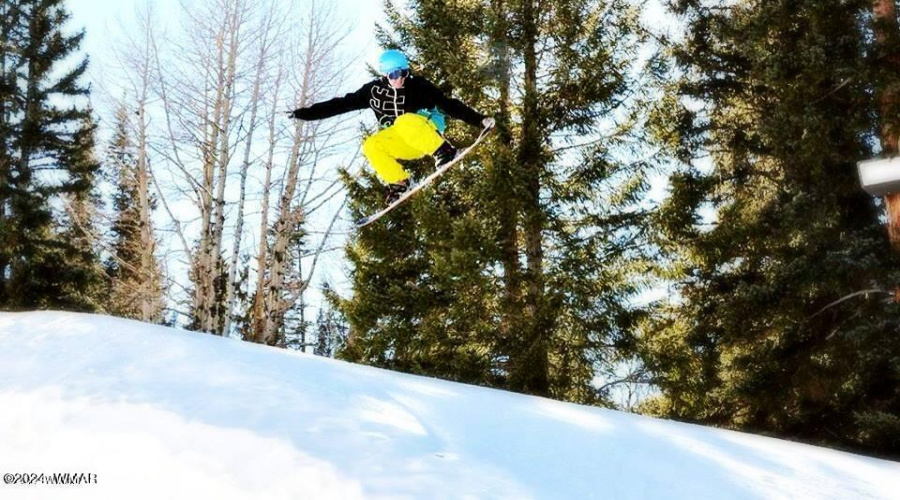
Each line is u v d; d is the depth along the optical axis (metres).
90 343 7.10
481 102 13.21
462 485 4.54
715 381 13.23
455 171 13.19
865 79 11.59
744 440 7.03
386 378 7.23
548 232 13.60
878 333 11.20
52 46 19.62
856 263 11.23
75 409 5.32
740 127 13.92
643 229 13.16
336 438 5.02
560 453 5.55
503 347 12.82
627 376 13.24
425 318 13.37
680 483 5.31
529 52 13.66
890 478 6.25
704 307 13.40
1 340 7.33
